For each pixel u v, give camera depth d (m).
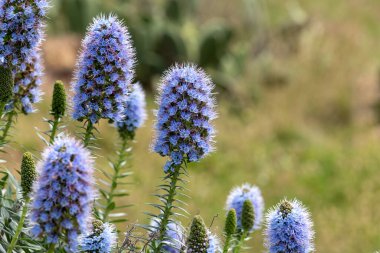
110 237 4.40
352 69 19.89
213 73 18.22
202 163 14.09
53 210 3.60
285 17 24.53
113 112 4.90
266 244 4.73
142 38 17.48
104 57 4.67
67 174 3.50
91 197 3.62
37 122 13.11
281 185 13.91
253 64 19.66
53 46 17.09
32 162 4.23
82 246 4.32
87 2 17.98
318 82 19.17
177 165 4.75
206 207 12.53
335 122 17.98
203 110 4.59
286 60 20.36
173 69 4.69
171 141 4.59
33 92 5.25
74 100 4.84
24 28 4.76
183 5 19.70
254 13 21.11
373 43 22.45
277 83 19.22
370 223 12.54
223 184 13.66
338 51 20.47
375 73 19.78
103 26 4.68
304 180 14.13
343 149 15.85
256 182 14.04
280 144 15.99
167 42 17.80
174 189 4.77
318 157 15.12
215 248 4.68
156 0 21.09
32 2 4.77
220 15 21.23
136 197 11.31
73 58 17.11
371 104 18.56
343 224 12.51
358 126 17.59
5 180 4.78
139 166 12.89
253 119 17.14
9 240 4.59
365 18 24.98
